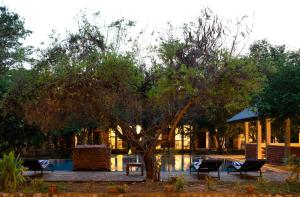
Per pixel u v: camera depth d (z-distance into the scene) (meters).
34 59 11.47
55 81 10.77
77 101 10.89
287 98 16.86
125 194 9.91
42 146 33.50
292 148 20.73
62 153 34.00
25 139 21.14
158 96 10.81
